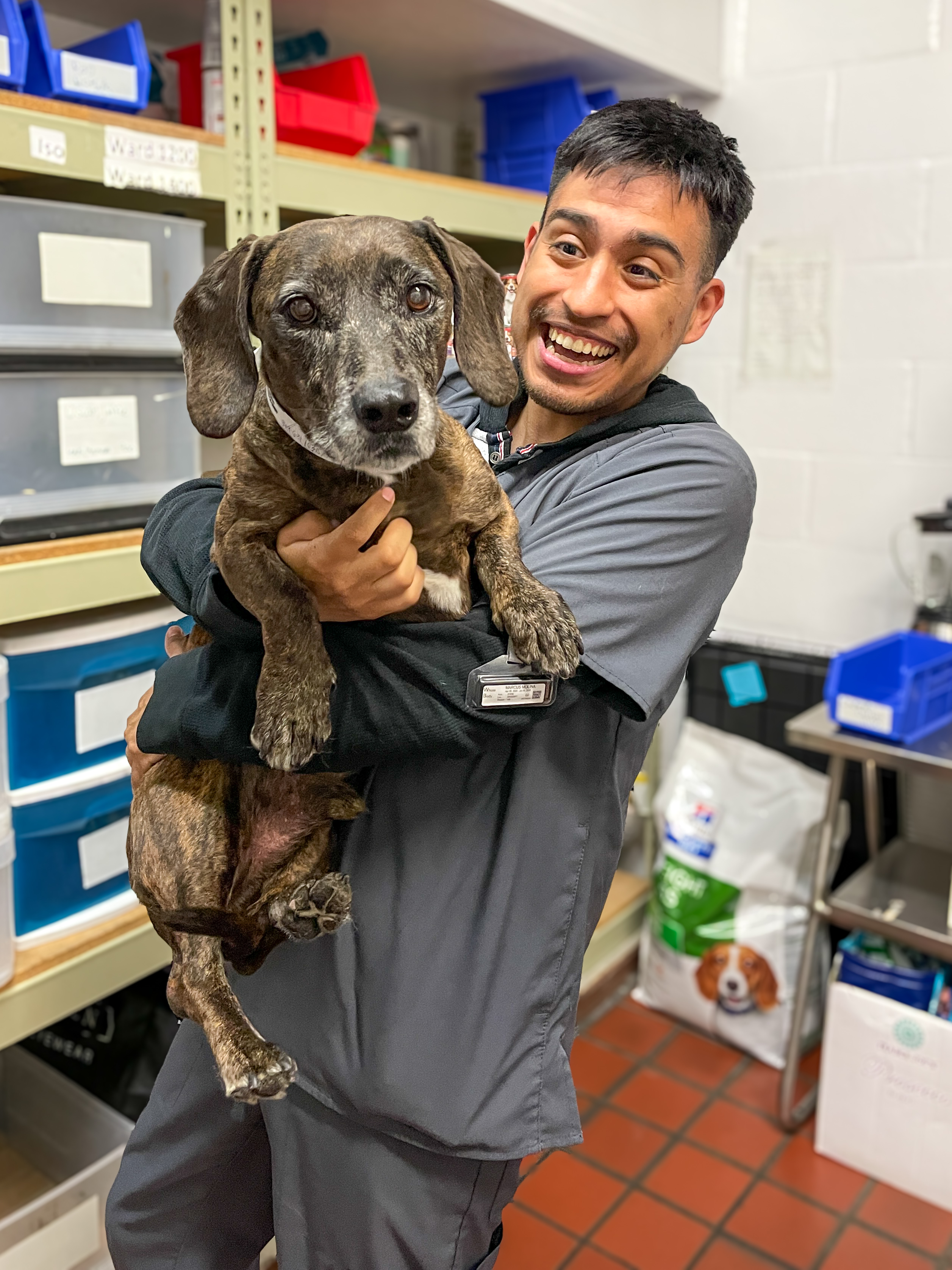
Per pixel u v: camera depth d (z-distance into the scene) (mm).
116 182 1508
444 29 2148
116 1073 1900
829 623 2734
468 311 1093
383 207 1907
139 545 1628
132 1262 1397
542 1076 1133
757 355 2730
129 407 1650
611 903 2750
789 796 2475
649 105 1104
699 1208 2066
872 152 2492
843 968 2209
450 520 1037
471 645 951
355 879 1129
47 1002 1614
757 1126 2295
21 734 1591
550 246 1122
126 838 1689
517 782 1092
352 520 892
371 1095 1089
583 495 1068
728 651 2832
